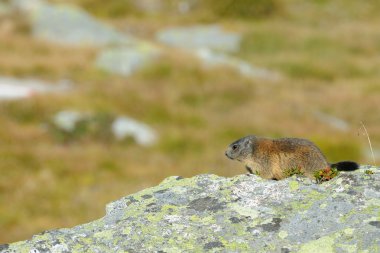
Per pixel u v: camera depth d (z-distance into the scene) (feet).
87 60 440.04
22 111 318.04
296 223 58.23
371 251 53.21
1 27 504.02
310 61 497.87
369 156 301.43
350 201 59.72
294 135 332.19
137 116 342.64
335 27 604.08
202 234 58.80
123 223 61.93
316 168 78.13
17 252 57.93
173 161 283.38
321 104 390.01
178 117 344.90
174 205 64.13
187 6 647.15
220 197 64.23
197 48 542.57
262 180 66.69
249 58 516.32
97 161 270.46
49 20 512.63
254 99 387.14
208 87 393.91
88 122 307.99
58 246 58.34
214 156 292.20
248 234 57.88
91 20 521.65
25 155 266.36
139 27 589.32
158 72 416.26
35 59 434.30
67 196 232.12
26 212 215.72
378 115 380.78
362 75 485.56
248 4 636.07
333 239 55.36
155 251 57.26
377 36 572.10
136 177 258.57
